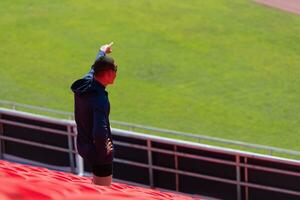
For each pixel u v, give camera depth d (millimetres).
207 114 78750
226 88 86062
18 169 9930
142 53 95875
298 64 93062
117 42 98938
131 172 36438
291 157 69000
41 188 6160
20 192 5789
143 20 105750
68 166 37812
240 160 33469
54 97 82625
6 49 96000
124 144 35969
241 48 97625
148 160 35469
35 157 38906
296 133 74438
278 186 33094
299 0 113750
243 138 72750
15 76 88188
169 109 80000
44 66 91312
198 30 102938
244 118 77938
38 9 108562
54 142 37906
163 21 105562
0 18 105312
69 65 92000
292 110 80250
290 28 103688
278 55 95688
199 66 92188
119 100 82250
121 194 7496
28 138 38844
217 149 33625
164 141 34688
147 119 77312
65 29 102188
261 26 104312
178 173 35094
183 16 107250
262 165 33156
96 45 97812
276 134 74062
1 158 39812
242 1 113062
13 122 39062
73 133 36688
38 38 99188
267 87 86500
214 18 106562
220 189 34500
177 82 87688
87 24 103938
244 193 33969
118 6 110188
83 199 6133
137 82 87500
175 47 97750
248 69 91438
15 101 80625
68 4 110438
